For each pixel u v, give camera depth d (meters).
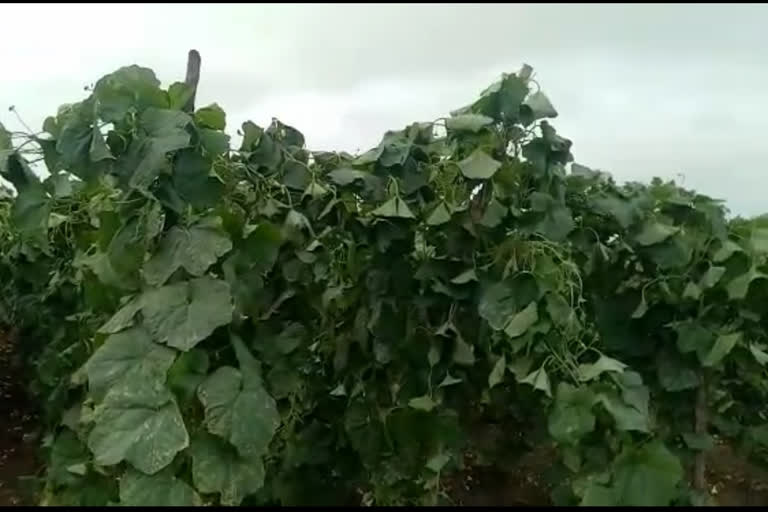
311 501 3.25
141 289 2.31
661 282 3.18
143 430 2.11
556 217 2.76
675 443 3.23
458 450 2.87
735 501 3.79
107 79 2.33
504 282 2.60
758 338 3.43
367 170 3.03
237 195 2.95
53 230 3.44
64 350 3.65
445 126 2.85
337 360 3.25
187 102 2.49
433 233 2.89
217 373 2.25
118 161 2.28
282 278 2.99
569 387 2.40
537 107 2.78
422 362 2.87
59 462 2.89
